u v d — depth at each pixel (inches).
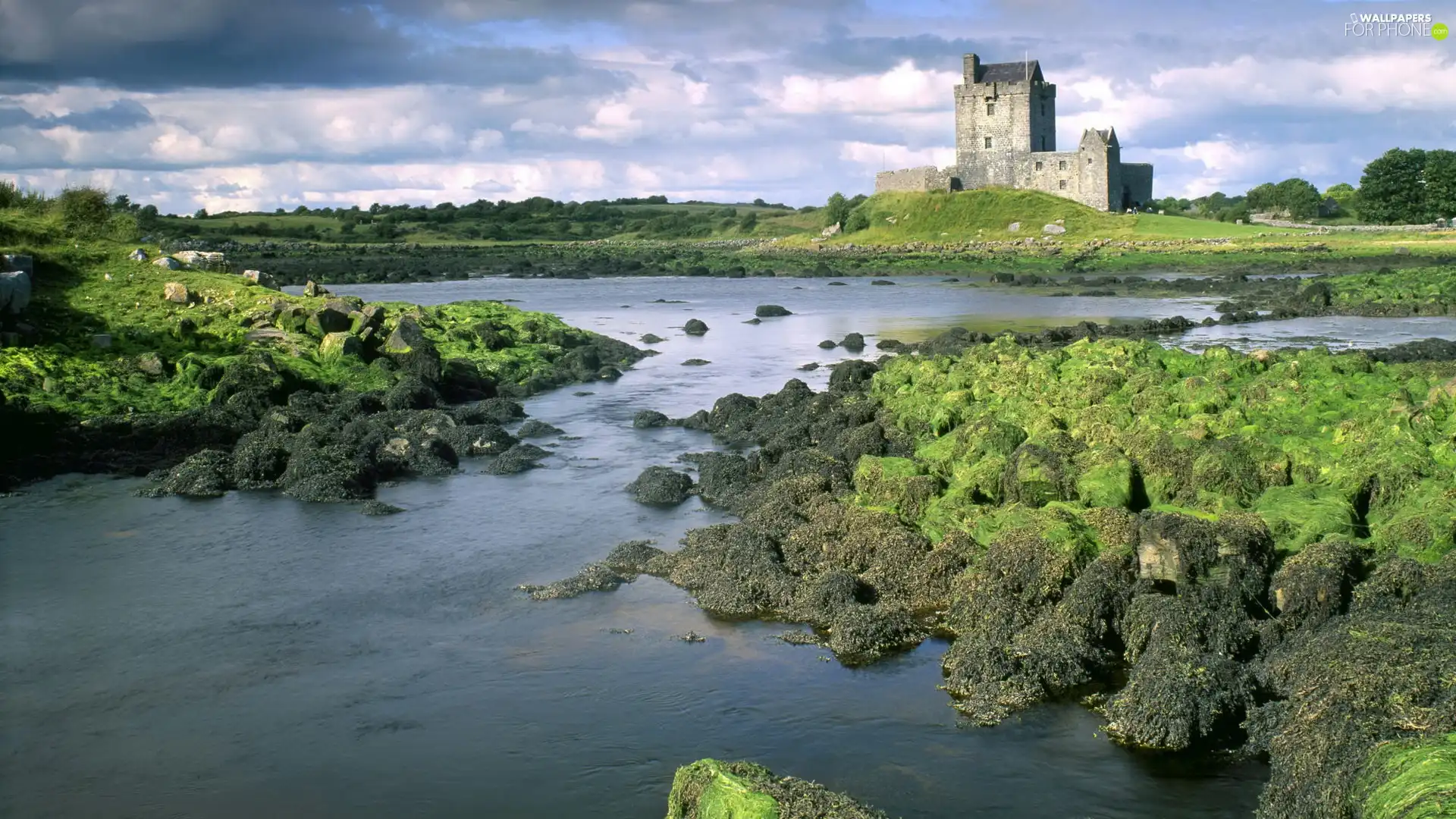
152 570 1075.9
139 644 910.4
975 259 5497.1
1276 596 844.0
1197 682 729.6
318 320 2015.3
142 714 797.9
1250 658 807.1
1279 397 1332.4
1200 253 5132.9
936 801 669.9
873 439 1358.3
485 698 813.9
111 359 1766.7
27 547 1139.3
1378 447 1058.1
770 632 924.0
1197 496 1058.7
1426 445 1084.5
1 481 1355.8
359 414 1653.5
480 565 1086.4
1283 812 616.1
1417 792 520.4
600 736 757.3
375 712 795.4
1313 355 1600.6
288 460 1397.6
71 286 2026.3
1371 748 581.3
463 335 2314.2
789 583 983.6
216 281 2169.0
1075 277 4562.0
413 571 1070.4
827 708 790.5
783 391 1776.6
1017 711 774.5
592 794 689.0
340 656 885.2
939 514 1072.8
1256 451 1082.1
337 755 739.4
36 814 678.5
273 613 969.5
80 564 1089.4
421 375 1903.3
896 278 5004.9
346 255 6742.1
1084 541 935.7
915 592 980.6
